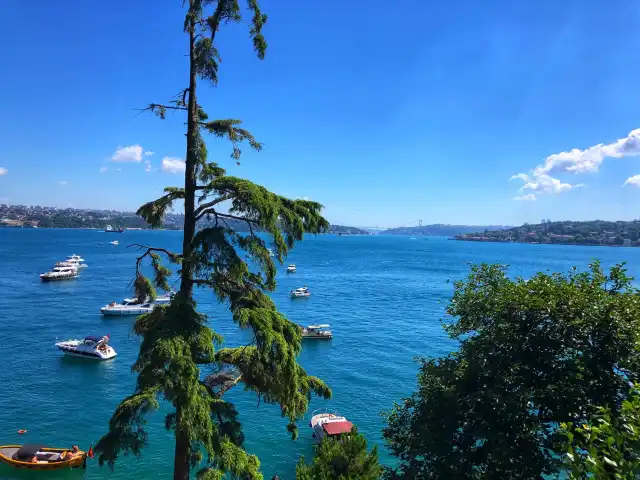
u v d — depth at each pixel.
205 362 9.43
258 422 30.16
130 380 38.00
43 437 27.86
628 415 5.68
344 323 62.72
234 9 9.80
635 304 11.65
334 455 12.55
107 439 7.98
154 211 10.93
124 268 121.88
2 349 45.44
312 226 10.49
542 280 13.85
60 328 54.97
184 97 10.33
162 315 10.00
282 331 9.48
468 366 12.95
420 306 76.75
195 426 8.24
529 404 12.06
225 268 9.55
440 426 12.19
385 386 37.28
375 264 165.00
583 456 5.66
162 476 23.84
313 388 10.96
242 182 9.02
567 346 12.01
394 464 24.70
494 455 10.99
